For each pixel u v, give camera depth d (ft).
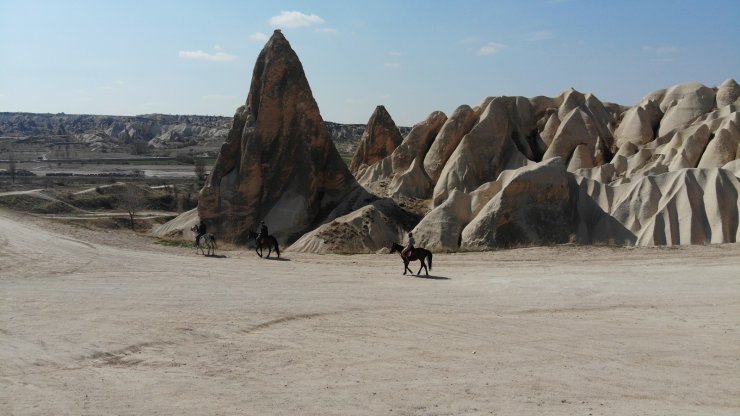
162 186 355.77
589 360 46.47
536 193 134.62
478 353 48.78
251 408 36.91
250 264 100.99
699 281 74.18
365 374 43.98
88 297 72.23
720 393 39.01
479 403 37.47
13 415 35.60
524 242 129.29
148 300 70.49
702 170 137.39
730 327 54.65
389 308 65.72
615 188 144.36
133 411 36.35
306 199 170.50
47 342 52.19
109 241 131.44
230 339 53.98
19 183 360.69
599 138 183.62
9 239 125.90
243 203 168.45
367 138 220.84
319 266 98.37
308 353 49.62
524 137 191.42
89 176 427.74
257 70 175.73
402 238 151.02
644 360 46.21
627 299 67.26
